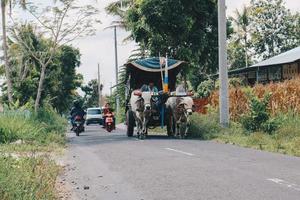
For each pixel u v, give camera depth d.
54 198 8.23
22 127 20.20
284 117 20.86
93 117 48.59
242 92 26.66
